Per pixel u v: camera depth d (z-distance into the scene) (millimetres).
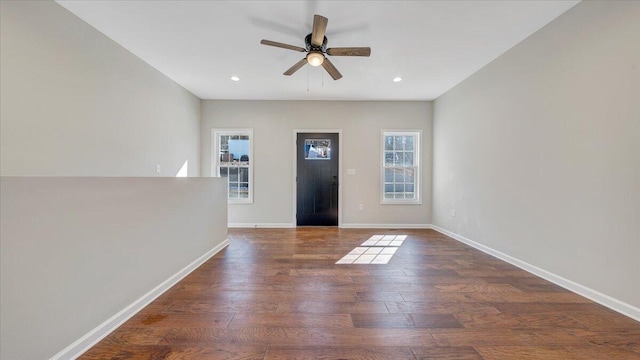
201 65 3713
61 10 2410
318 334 1704
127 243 1881
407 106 5375
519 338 1672
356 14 2545
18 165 2109
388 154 5488
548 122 2631
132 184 1939
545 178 2664
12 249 1162
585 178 2258
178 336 1668
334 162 5445
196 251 2977
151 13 2527
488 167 3582
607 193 2084
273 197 5414
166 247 2381
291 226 5406
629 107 1938
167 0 2344
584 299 2201
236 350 1545
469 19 2605
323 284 2500
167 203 2400
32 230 1241
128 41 3053
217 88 4688
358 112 5391
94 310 1589
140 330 1728
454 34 2879
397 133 5438
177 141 4457
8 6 2027
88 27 2699
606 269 2090
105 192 1683
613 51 2037
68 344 1419
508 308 2053
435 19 2615
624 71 1966
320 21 2303
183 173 4652
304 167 5445
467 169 4102
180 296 2229
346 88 4652
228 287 2420
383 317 1915
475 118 3891
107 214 1700
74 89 2561
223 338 1653
